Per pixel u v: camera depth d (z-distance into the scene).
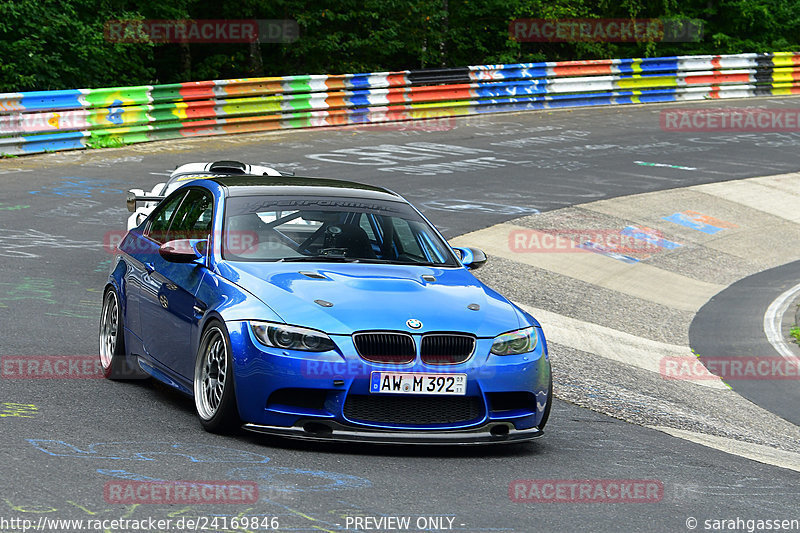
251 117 47.84
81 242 25.64
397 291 11.67
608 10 71.56
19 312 17.72
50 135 39.62
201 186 13.88
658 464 11.71
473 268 13.87
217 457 10.20
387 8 63.50
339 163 40.41
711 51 75.81
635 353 23.17
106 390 13.01
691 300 29.80
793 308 28.92
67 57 51.09
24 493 8.52
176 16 57.22
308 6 63.50
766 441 16.03
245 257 12.27
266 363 10.74
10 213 28.59
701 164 46.19
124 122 42.38
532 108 59.03
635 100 62.59
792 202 42.06
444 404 11.07
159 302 12.79
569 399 15.69
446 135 49.38
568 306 26.53
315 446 11.09
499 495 9.64
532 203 36.22
